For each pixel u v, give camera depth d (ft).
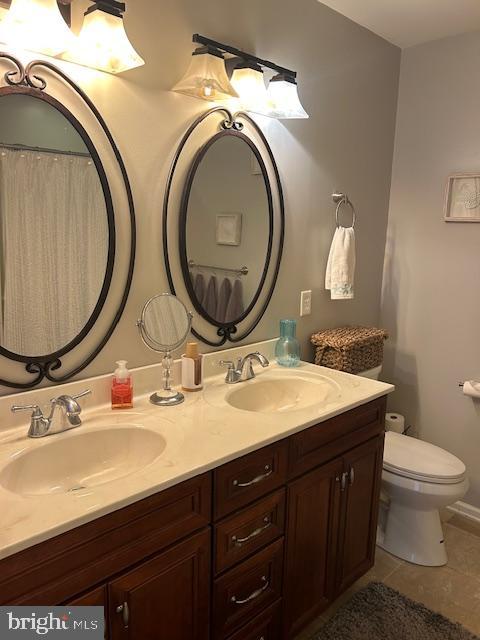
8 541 3.08
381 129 8.61
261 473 4.81
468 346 8.54
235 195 6.32
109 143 4.95
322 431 5.50
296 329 7.68
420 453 7.57
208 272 6.16
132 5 4.93
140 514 3.79
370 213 8.77
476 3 6.94
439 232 8.64
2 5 4.04
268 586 5.21
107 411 5.14
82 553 3.48
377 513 6.86
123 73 4.97
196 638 4.50
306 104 7.11
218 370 6.44
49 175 4.58
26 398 4.64
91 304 5.07
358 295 8.89
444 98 8.30
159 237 5.59
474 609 6.55
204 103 5.76
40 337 4.73
